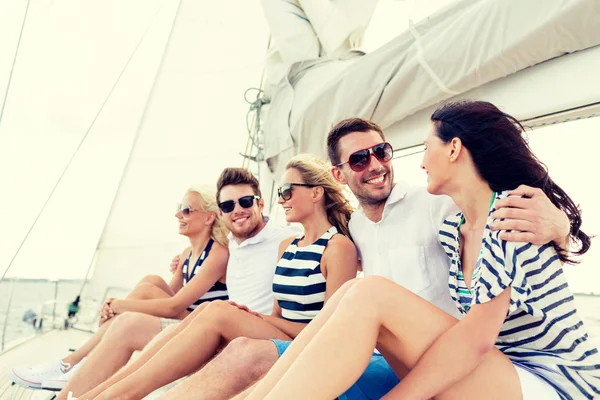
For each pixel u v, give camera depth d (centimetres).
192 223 250
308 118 245
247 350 126
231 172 221
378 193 163
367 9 267
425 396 90
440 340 94
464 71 164
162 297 246
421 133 202
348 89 215
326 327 93
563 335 98
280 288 176
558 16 132
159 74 417
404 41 194
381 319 96
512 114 160
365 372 117
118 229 421
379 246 166
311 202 180
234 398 109
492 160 109
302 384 86
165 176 435
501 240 97
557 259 99
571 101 143
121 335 177
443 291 152
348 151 166
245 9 420
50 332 379
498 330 93
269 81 366
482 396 93
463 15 165
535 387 95
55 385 191
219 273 235
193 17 410
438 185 118
